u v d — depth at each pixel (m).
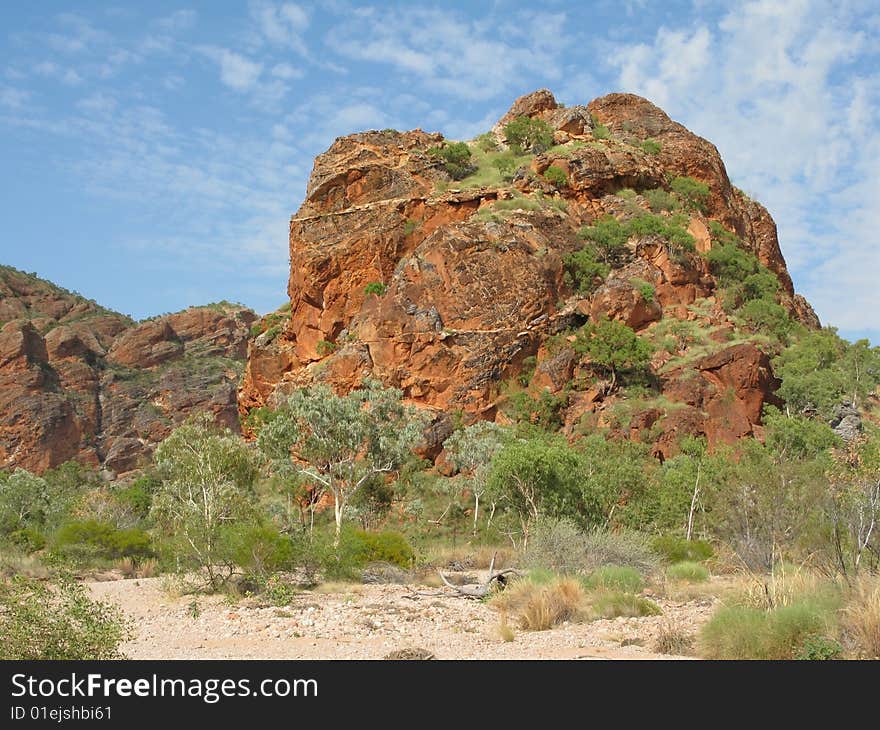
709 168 83.06
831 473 16.23
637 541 20.98
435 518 45.56
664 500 32.59
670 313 62.12
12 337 126.31
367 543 25.83
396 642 12.05
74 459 120.00
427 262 61.12
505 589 16.91
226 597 17.27
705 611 14.15
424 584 21.73
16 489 50.91
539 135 75.94
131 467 122.69
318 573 21.11
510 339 57.03
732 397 54.00
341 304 69.25
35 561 26.52
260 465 26.14
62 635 9.30
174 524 21.44
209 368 144.12
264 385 71.81
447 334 57.25
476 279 59.28
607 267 63.19
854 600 10.75
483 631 13.00
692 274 65.12
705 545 25.02
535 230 63.16
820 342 63.12
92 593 19.11
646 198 74.06
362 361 58.91
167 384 137.12
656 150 81.69
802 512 19.41
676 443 50.22
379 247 68.81
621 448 43.22
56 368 131.75
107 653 9.62
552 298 59.69
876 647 9.77
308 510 45.34
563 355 56.16
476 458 44.28
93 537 28.81
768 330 64.56
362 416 37.22
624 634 12.34
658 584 17.92
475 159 77.31
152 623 14.38
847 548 16.16
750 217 94.44
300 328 71.31
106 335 149.75
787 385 55.78
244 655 11.22
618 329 55.25
